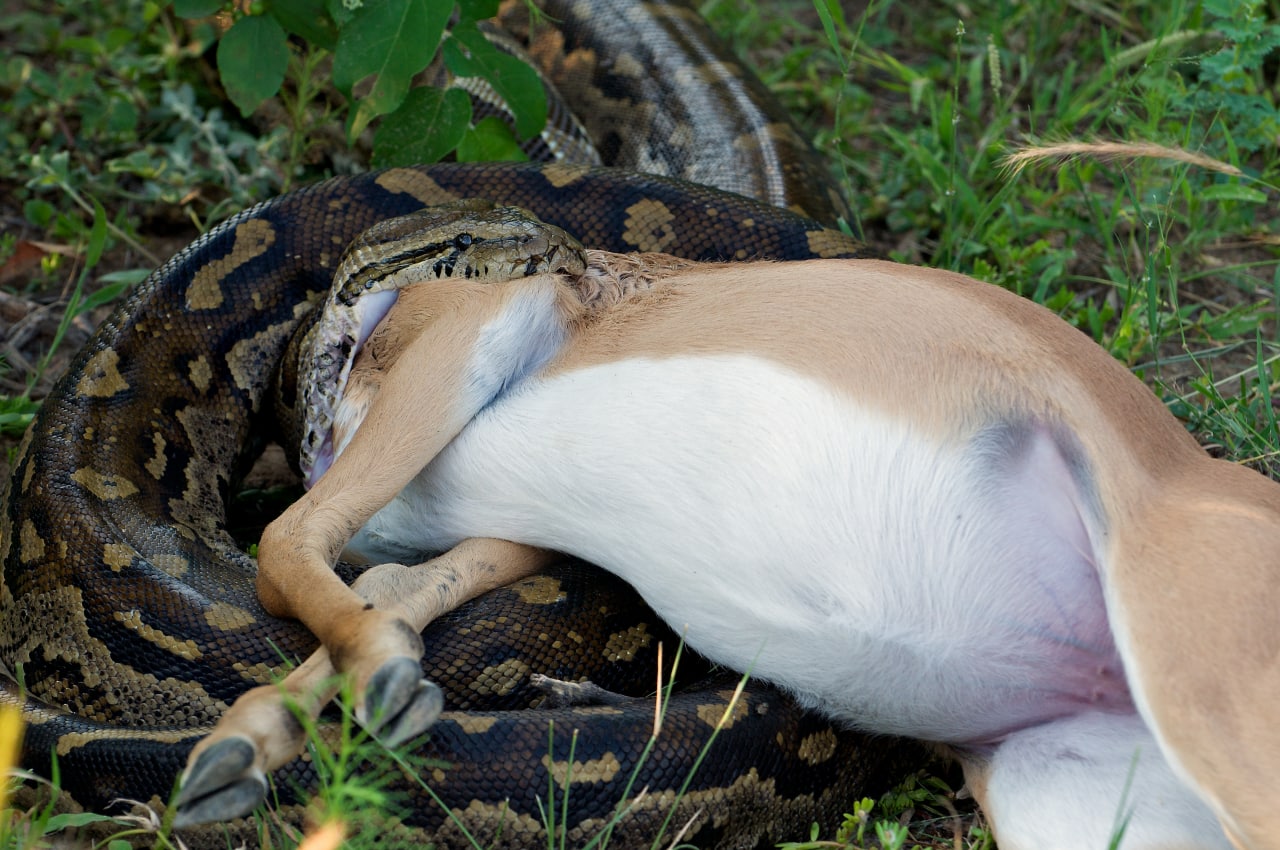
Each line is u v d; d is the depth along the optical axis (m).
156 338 7.51
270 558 5.65
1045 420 5.25
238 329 7.74
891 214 10.47
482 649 5.91
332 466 5.96
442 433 5.93
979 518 5.20
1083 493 5.16
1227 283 9.80
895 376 5.35
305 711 4.85
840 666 5.44
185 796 4.52
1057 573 5.19
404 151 8.52
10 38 11.89
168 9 10.87
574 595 6.17
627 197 8.15
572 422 5.77
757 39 12.70
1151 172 9.99
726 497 5.41
